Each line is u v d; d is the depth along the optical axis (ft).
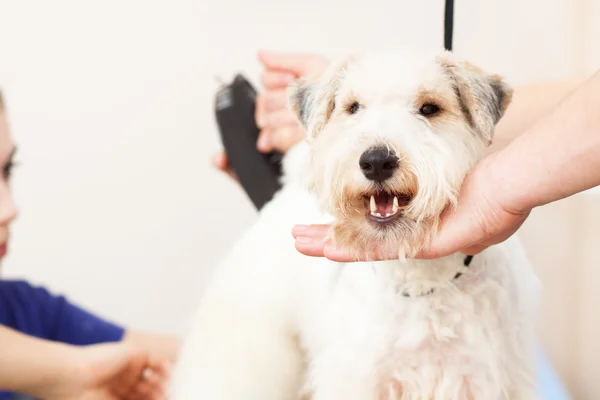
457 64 2.78
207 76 6.02
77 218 6.25
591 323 5.26
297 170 3.55
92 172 6.18
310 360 3.44
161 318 6.37
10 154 4.29
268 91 4.09
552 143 2.00
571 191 2.00
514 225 2.22
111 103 6.08
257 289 3.59
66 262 6.31
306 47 5.90
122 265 6.32
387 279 2.97
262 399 3.55
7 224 4.25
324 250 2.57
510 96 2.86
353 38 5.81
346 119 2.81
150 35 5.98
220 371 3.58
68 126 6.10
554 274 5.42
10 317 4.88
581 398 5.38
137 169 6.18
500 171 2.15
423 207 2.41
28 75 5.99
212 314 3.73
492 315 2.95
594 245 5.16
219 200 6.18
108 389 4.15
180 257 6.31
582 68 5.08
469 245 2.33
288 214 3.62
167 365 4.45
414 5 5.59
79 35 5.97
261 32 5.93
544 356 4.46
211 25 5.95
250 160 4.07
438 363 3.02
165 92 6.06
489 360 2.92
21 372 3.80
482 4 5.30
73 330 5.09
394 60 2.85
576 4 5.03
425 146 2.51
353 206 2.56
